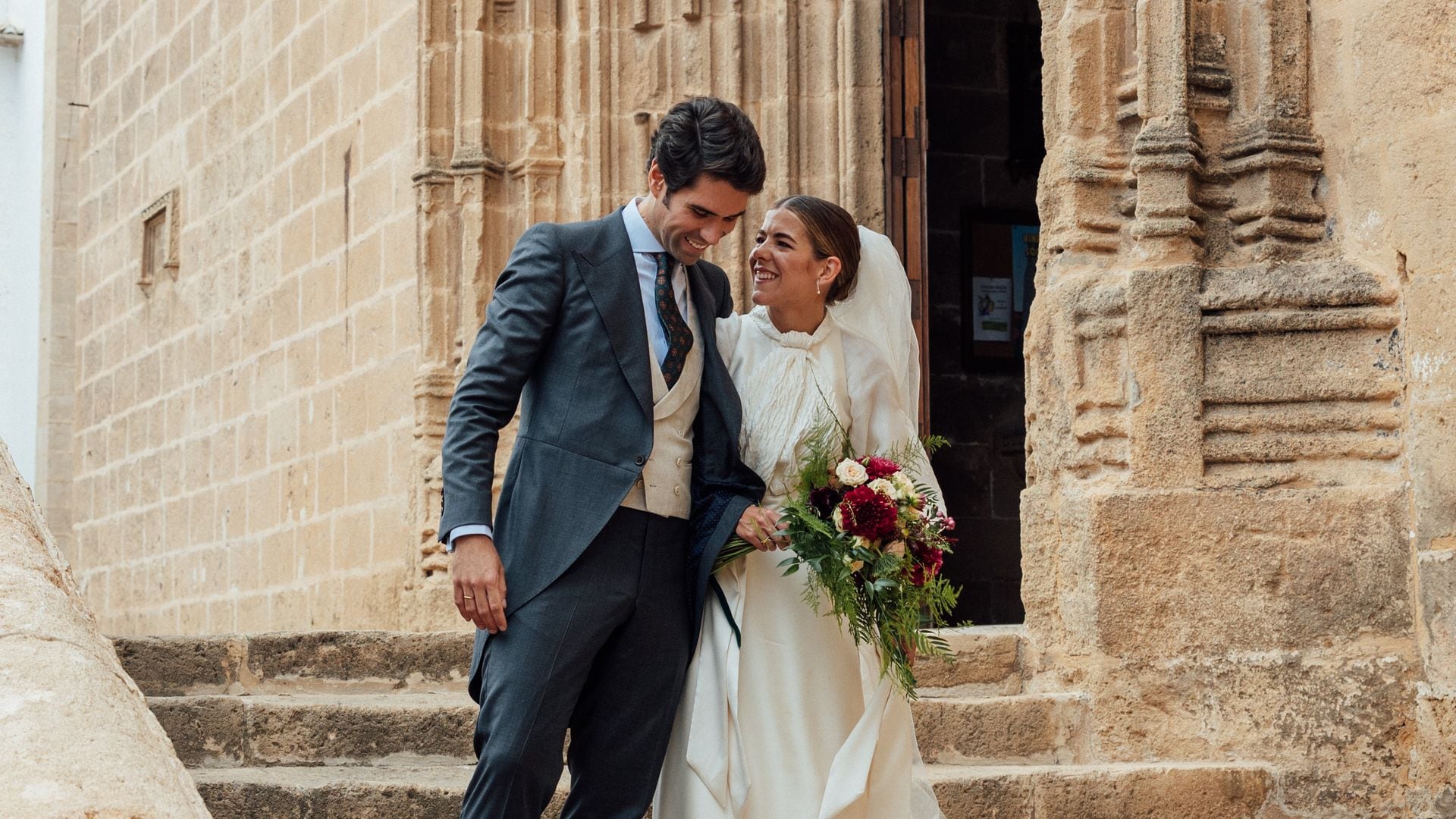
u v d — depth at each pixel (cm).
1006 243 1096
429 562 863
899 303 403
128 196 1395
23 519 328
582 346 346
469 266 860
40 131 1595
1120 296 576
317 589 1012
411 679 605
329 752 520
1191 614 555
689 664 365
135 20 1393
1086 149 601
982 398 1080
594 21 832
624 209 365
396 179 936
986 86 1105
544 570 337
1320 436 559
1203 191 586
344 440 987
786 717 364
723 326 384
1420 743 525
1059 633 579
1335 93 577
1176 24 584
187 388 1252
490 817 331
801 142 805
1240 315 567
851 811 357
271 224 1112
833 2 801
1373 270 557
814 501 365
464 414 341
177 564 1249
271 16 1123
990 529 1066
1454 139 528
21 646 252
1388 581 541
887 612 364
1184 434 564
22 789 202
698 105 351
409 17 924
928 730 540
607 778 349
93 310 1472
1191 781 516
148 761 220
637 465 344
